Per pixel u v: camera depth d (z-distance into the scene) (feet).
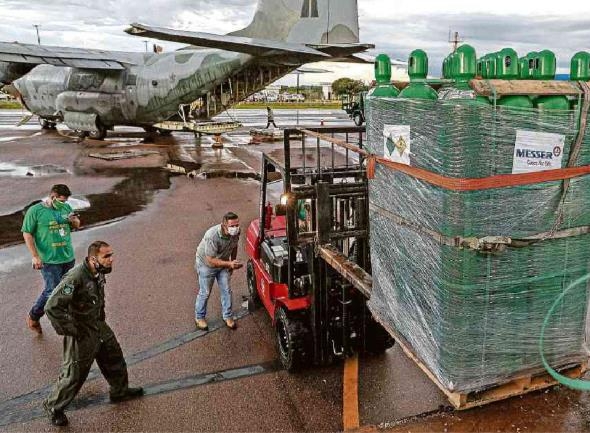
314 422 12.20
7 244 27.22
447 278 8.79
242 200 37.37
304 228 16.46
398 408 12.62
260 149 64.44
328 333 14.25
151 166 51.96
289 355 14.11
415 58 9.50
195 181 44.55
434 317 9.24
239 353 15.75
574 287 9.86
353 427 11.92
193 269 23.38
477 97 8.47
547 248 9.29
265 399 13.20
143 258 24.88
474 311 8.98
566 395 12.57
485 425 11.64
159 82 64.95
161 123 69.46
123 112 69.51
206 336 16.93
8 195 38.22
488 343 9.25
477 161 8.32
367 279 12.20
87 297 11.85
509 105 8.49
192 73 62.80
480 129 8.23
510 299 9.21
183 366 15.01
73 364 11.82
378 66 10.89
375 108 10.80
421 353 9.86
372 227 11.51
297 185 15.52
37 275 22.82
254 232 18.57
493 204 8.62
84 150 62.80
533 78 9.68
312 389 13.64
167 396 13.47
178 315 18.51
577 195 9.24
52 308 11.21
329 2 62.23
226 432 11.91
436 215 8.85
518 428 11.44
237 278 22.22
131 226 30.68
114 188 41.50
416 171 9.23
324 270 13.80
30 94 81.66
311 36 62.64
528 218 8.91
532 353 9.74
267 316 18.39
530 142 8.57
